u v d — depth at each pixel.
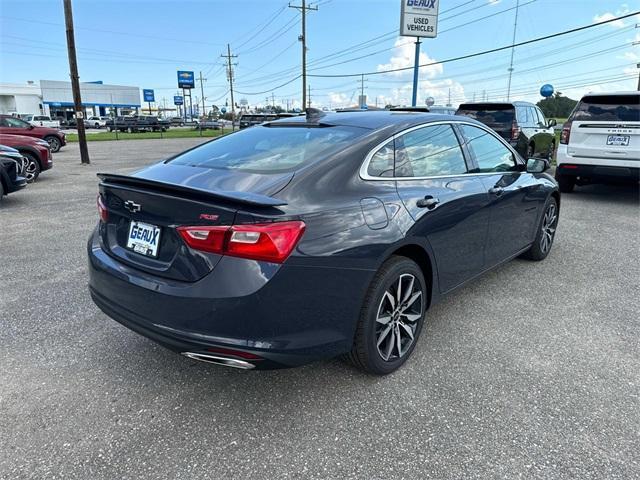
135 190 2.54
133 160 17.14
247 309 2.22
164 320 2.39
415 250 3.06
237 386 2.84
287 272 2.27
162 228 2.48
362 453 2.28
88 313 3.82
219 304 2.23
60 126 58.50
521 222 4.43
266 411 2.60
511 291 4.34
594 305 4.04
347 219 2.51
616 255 5.43
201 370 3.01
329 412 2.59
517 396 2.74
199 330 2.30
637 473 2.15
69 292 4.24
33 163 11.10
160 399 2.71
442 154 3.43
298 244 2.30
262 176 2.58
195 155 3.20
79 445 2.33
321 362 3.12
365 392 2.78
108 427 2.46
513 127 10.97
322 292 2.41
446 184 3.31
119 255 2.72
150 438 2.39
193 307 2.28
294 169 2.62
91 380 2.89
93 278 2.86
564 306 4.02
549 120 13.53
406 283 2.98
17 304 3.97
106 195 2.85
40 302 4.02
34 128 19.92
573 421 2.51
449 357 3.18
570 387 2.83
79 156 18.84
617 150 7.91
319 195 2.50
